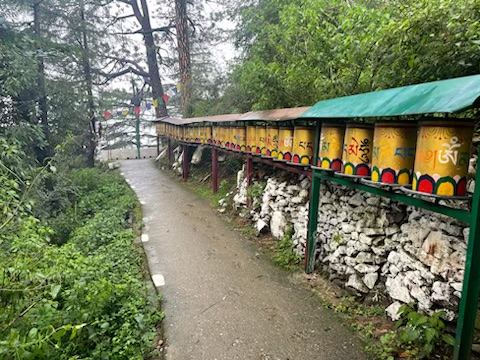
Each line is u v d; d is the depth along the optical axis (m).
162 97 16.12
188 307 3.24
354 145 2.74
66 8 8.77
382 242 2.94
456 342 1.89
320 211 3.83
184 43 12.00
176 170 11.23
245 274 3.91
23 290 2.20
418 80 2.81
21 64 5.51
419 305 2.45
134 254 4.57
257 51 6.59
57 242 5.57
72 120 8.05
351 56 3.30
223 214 6.47
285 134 4.11
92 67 12.06
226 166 8.66
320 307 3.11
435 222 2.40
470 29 2.24
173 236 5.36
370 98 2.47
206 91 11.76
